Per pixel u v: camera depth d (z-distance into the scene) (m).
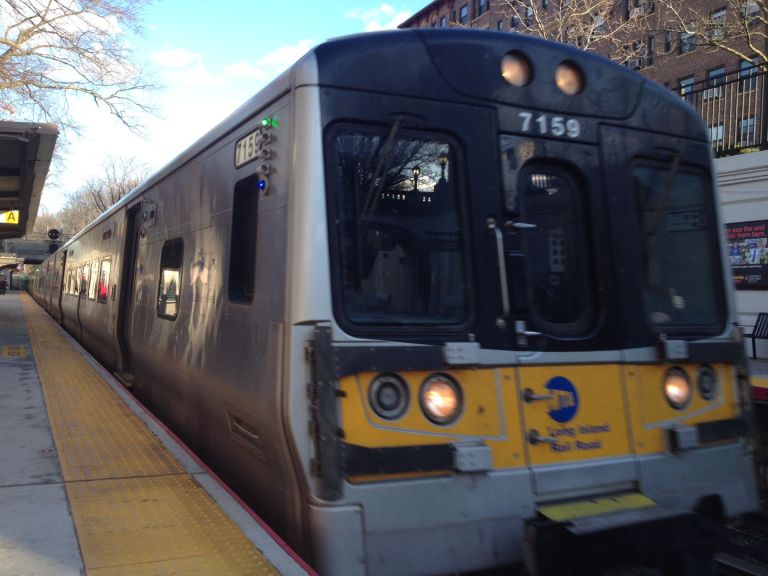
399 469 3.03
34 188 15.09
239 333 3.86
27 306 31.69
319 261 3.05
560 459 3.36
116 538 3.36
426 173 3.33
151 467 4.60
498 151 3.46
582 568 2.97
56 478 4.35
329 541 2.89
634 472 3.53
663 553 3.13
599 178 3.71
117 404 6.79
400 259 3.23
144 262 6.97
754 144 11.86
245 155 3.99
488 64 3.49
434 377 3.15
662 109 4.00
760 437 6.40
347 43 3.26
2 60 14.94
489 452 3.16
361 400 3.02
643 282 3.79
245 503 3.94
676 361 3.72
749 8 17.98
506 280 3.38
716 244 4.16
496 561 3.16
